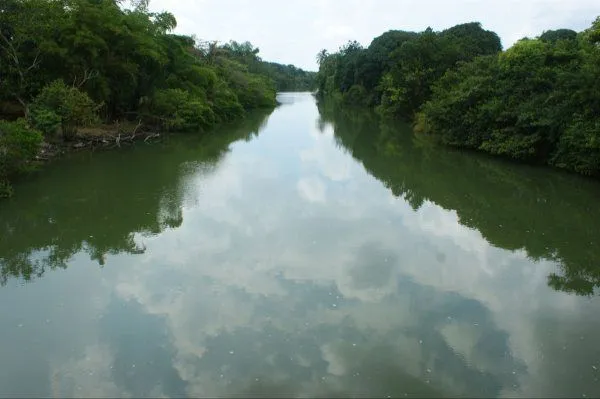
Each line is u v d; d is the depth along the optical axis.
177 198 17.14
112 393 6.92
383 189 18.94
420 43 41.75
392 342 8.20
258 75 80.75
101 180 19.50
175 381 7.19
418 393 6.92
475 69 30.38
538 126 21.86
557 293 10.07
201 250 12.27
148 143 29.50
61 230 13.80
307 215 15.30
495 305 9.54
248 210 15.80
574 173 20.89
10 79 25.16
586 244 12.88
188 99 35.53
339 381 7.18
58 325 8.76
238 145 30.06
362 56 69.12
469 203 16.97
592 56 20.38
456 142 28.17
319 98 104.12
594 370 7.45
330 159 25.69
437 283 10.48
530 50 24.72
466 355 7.84
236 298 9.72
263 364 7.59
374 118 51.56
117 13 29.33
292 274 10.87
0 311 9.26
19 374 7.37
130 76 29.41
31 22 24.31
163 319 8.94
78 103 24.31
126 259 11.71
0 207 15.75
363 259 11.74
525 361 7.68
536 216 15.41
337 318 8.97
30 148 18.03
